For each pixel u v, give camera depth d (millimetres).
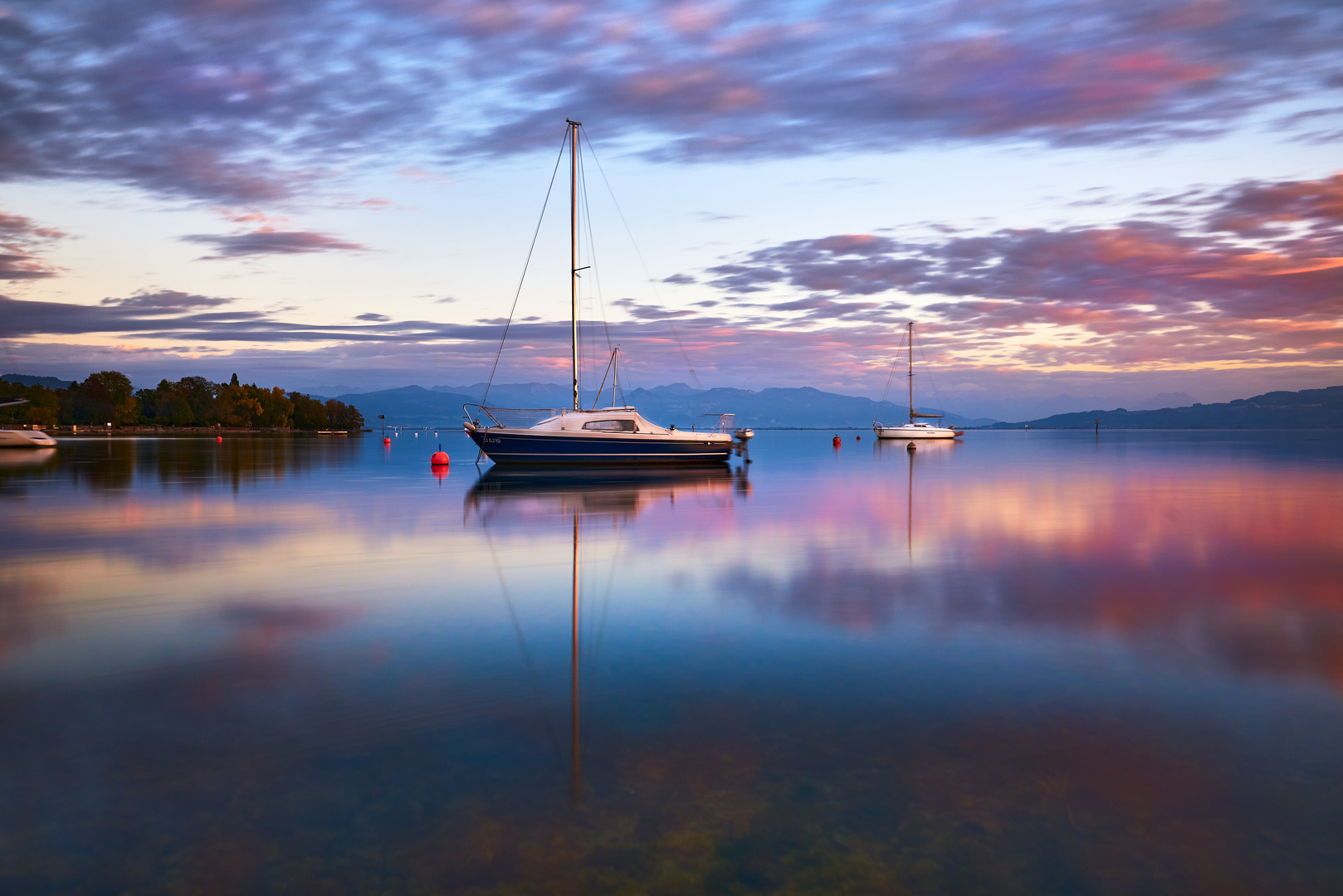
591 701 5129
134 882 3176
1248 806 3768
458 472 33188
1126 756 4293
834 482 27312
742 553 11234
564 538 12805
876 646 6387
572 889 3125
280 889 3127
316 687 5406
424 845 3430
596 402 38938
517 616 7398
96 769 4148
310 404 170250
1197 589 8648
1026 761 4234
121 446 70188
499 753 4324
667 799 3828
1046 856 3354
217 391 157750
